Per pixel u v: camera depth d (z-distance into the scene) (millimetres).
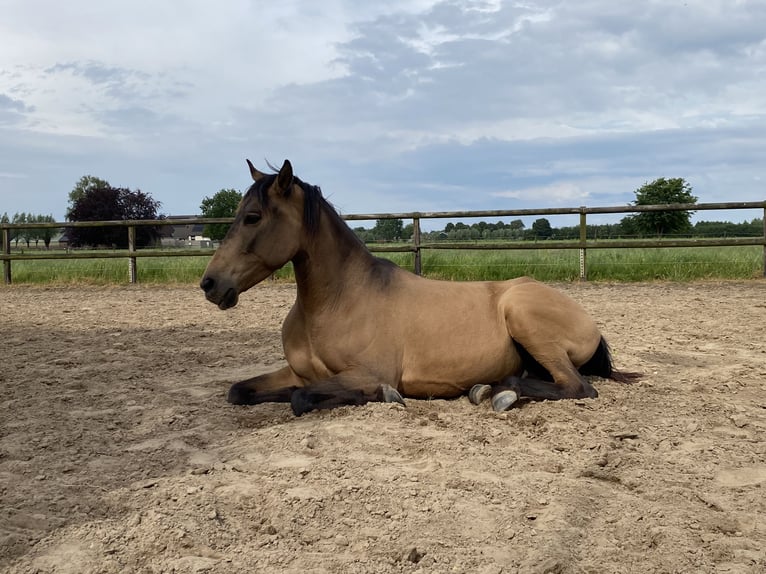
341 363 3928
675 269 12109
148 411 4035
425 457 3066
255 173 4305
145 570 2100
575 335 4133
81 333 7230
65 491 2719
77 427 3693
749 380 4719
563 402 3893
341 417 3631
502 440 3324
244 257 3791
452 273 12695
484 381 4152
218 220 13000
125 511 2525
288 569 2102
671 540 2305
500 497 2619
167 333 7195
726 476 2908
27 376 5066
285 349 4230
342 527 2379
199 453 3221
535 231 17703
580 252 12102
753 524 2459
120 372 5223
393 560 2172
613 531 2381
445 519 2430
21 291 12227
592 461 3027
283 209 3830
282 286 12164
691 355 5707
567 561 2156
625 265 12320
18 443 3404
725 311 8242
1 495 2686
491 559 2174
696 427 3564
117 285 12898
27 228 13289
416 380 4047
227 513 2488
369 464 2943
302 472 2832
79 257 13211
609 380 4613
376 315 3959
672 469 2967
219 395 4418
